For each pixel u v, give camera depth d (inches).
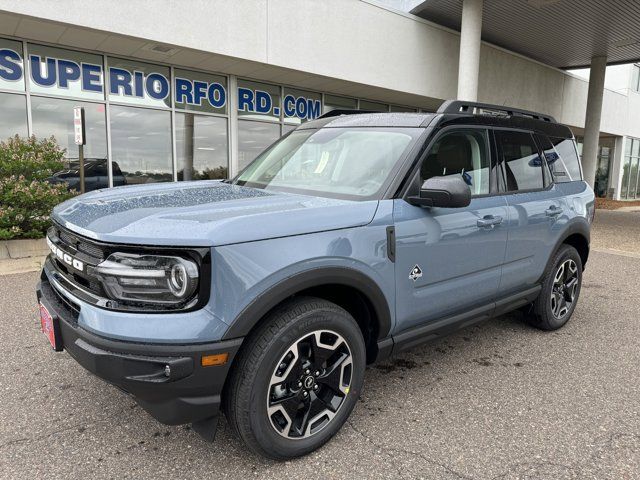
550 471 94.9
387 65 478.3
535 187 154.7
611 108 915.4
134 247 80.7
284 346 89.7
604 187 1036.5
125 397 120.4
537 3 472.1
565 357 151.2
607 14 502.9
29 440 102.2
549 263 160.6
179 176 418.3
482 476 93.0
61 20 298.8
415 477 92.4
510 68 623.2
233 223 84.5
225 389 89.2
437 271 116.8
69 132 360.8
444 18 524.1
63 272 98.7
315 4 413.7
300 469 94.3
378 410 117.2
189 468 94.0
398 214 107.3
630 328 179.6
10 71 331.6
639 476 93.7
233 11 367.2
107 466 94.3
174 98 405.4
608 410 118.8
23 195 266.1
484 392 127.0
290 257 88.6
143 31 329.7
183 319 79.7
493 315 141.1
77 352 84.0
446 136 124.8
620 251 354.0
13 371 133.7
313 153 133.9
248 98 452.1
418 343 118.3
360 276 99.2
